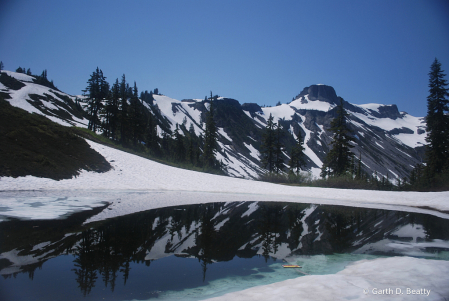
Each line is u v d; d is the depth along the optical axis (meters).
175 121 186.75
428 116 35.97
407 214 12.64
